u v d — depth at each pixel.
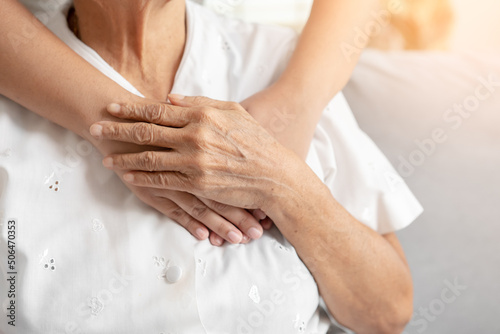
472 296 1.38
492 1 2.38
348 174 1.03
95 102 0.80
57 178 0.84
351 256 0.92
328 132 1.05
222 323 0.83
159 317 0.80
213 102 0.84
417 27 2.36
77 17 0.91
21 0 1.00
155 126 0.77
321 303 1.02
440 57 1.87
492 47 2.44
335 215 0.89
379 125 1.66
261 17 2.53
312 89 0.95
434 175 1.54
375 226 1.04
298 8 2.53
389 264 0.97
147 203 0.84
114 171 0.86
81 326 0.79
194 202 0.83
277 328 0.86
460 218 1.47
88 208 0.83
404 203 1.04
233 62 1.01
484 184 1.51
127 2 0.84
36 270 0.79
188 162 0.77
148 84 0.92
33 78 0.80
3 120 0.85
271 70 1.03
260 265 0.88
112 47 0.90
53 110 0.81
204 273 0.84
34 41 0.81
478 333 1.35
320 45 0.99
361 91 1.74
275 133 0.91
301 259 0.93
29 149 0.85
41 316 0.79
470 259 1.42
